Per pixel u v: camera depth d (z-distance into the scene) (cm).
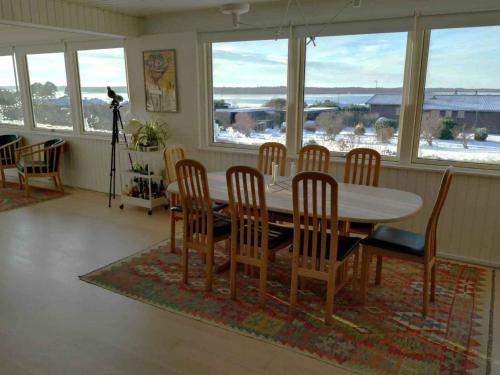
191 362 218
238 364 217
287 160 428
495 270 335
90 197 560
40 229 429
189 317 261
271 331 247
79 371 211
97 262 345
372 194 297
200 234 291
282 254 363
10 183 643
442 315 265
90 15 430
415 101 354
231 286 281
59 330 246
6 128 694
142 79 509
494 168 338
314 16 385
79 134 598
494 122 332
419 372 211
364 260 272
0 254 362
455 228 352
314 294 292
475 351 228
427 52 345
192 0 395
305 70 407
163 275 320
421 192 363
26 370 211
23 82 642
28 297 285
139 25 493
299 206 263
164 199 493
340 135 405
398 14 346
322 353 226
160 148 483
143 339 238
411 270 331
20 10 364
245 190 257
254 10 415
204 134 483
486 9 312
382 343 235
